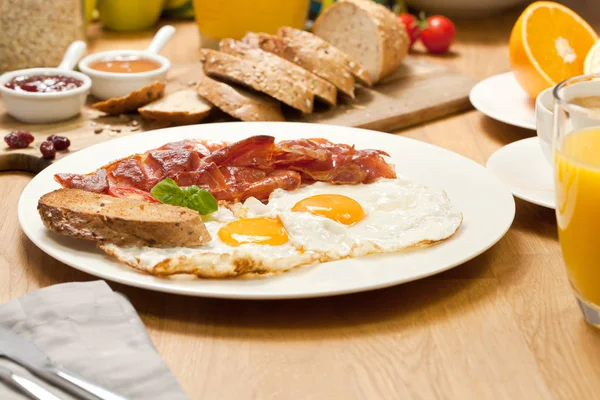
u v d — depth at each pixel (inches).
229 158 31.1
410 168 32.5
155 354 24.8
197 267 26.4
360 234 28.3
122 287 27.7
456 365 25.3
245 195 30.2
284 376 25.0
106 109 38.9
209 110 37.8
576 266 25.5
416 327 26.5
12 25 42.8
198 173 30.2
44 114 38.0
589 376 25.0
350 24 43.0
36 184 30.9
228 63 38.8
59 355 24.7
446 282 28.2
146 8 49.9
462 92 41.3
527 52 38.3
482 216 29.6
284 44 40.7
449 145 37.4
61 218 27.6
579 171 24.6
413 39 48.1
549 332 26.4
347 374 25.0
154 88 38.5
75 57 41.4
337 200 29.0
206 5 45.6
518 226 31.1
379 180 30.8
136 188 30.1
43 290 26.3
